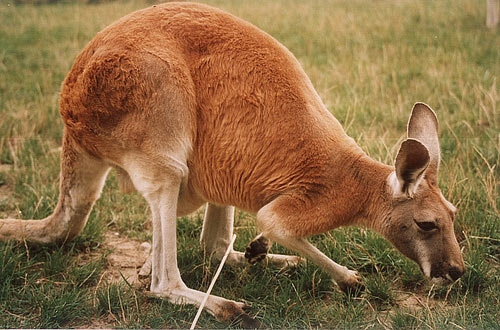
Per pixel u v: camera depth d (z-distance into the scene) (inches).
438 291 171.2
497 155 229.9
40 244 185.6
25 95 304.0
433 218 150.3
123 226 206.4
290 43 379.9
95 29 434.6
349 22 427.5
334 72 314.0
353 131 239.6
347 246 187.0
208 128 161.9
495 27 409.4
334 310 161.0
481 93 284.5
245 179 163.0
